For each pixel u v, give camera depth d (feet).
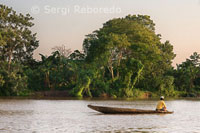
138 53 305.73
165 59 376.68
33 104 162.30
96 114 109.91
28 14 305.32
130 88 291.79
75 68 290.56
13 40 296.71
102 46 274.98
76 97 260.42
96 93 276.82
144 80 322.55
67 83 299.38
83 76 267.39
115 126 80.69
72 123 85.97
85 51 305.12
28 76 294.66
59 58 296.51
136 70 286.46
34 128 76.13
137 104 176.55
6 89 262.47
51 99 219.61
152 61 317.42
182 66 376.48
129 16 374.63
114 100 220.43
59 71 294.87
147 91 308.40
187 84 352.28
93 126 80.48
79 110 127.24
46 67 293.64
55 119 94.89
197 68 368.07
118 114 108.58
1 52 298.97
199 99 264.52
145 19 376.89
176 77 360.28
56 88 294.25
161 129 76.79
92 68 282.56
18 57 316.19
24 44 305.94
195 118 102.42
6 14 291.58
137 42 310.45
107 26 341.00
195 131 74.38
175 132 72.64
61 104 166.50
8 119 92.99
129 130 74.74
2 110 122.72
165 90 319.88
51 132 70.79
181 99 260.42
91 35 312.09
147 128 78.07
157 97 299.79
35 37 318.65
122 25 323.57
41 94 274.57
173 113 117.39
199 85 368.27
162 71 356.38
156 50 316.19
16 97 241.14
